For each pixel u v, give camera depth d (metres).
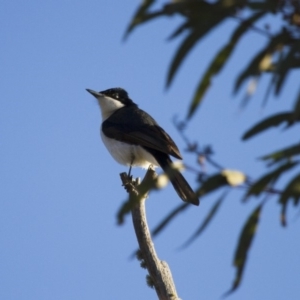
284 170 5.95
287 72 5.53
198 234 5.85
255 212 6.34
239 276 6.36
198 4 5.95
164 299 10.32
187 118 6.01
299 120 6.26
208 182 5.86
